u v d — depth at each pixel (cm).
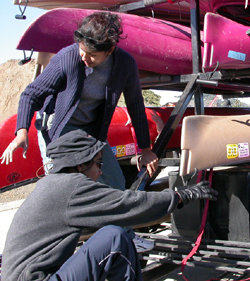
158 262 241
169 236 265
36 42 252
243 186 260
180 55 328
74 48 214
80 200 169
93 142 184
